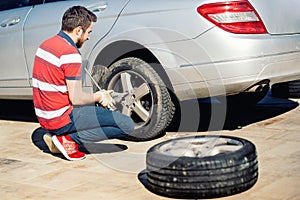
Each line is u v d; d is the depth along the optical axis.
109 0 5.34
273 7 4.98
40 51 4.65
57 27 5.69
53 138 4.75
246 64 4.80
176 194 3.68
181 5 4.91
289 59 5.05
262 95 6.13
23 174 4.50
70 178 4.33
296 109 6.28
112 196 3.88
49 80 4.59
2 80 6.38
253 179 3.74
